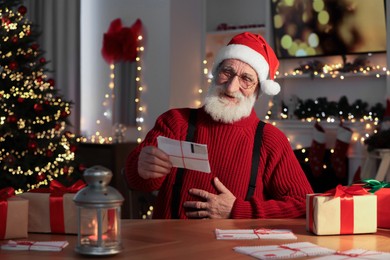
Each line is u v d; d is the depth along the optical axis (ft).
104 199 4.22
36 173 15.19
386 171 15.61
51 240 4.87
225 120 7.43
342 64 18.90
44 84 15.92
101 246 4.25
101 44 22.02
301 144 18.74
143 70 20.70
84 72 22.44
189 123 7.66
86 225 4.29
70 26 21.48
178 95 20.31
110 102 21.77
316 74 18.56
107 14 21.81
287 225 5.75
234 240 4.95
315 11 18.93
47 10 21.21
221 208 6.76
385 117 16.78
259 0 20.92
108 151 19.02
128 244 4.72
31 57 15.61
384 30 17.88
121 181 18.93
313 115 18.53
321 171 17.72
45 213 5.11
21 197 5.12
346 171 17.72
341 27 18.54
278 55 19.66
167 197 7.33
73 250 4.47
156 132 7.69
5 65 15.10
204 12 21.21
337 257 4.30
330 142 18.57
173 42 20.10
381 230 5.52
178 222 5.85
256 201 6.75
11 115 14.55
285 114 19.31
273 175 7.47
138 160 6.84
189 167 6.56
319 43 18.94
